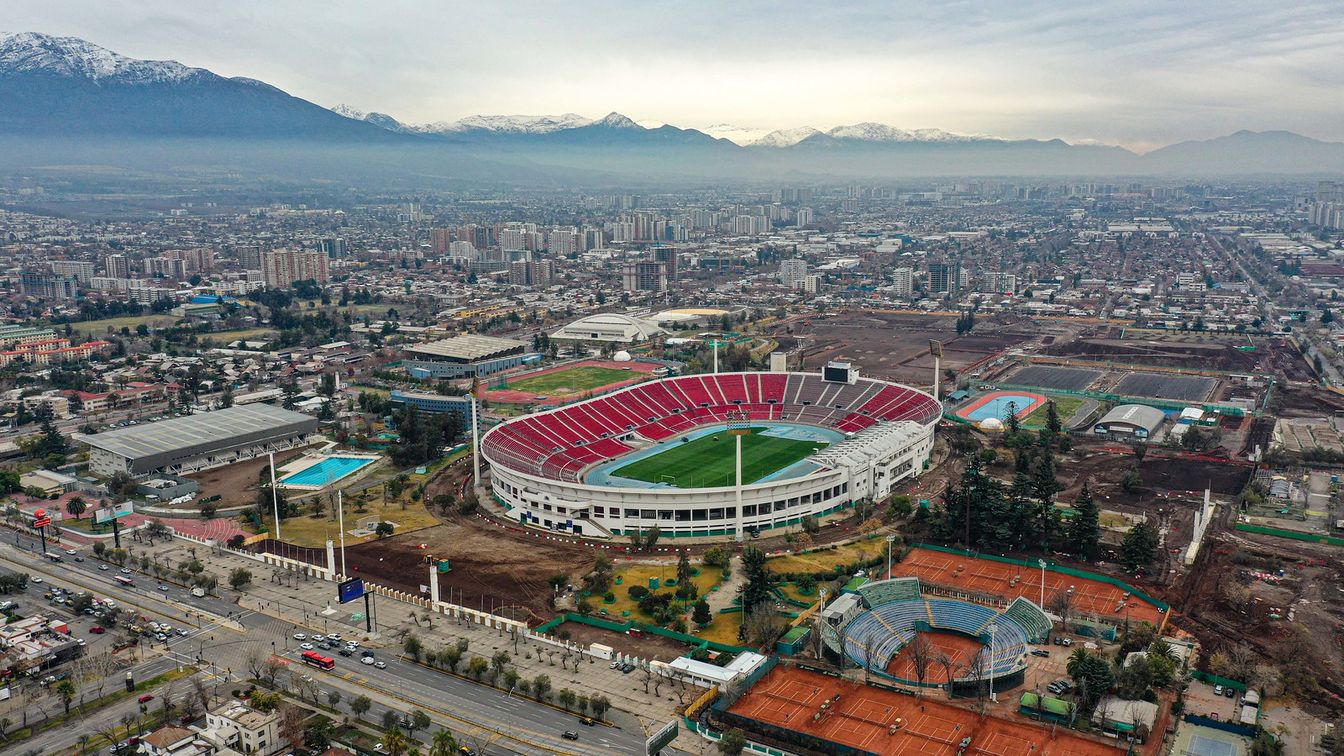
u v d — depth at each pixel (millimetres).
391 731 182625
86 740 193250
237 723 188500
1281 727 192375
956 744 188750
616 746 189625
